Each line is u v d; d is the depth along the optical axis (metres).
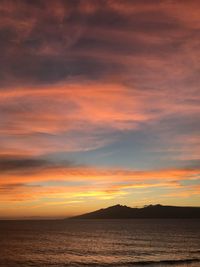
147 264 50.81
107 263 52.41
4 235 119.56
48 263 53.66
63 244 85.06
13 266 51.19
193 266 48.88
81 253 66.38
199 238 102.81
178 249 72.06
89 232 138.38
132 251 68.75
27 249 73.69
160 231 143.00
